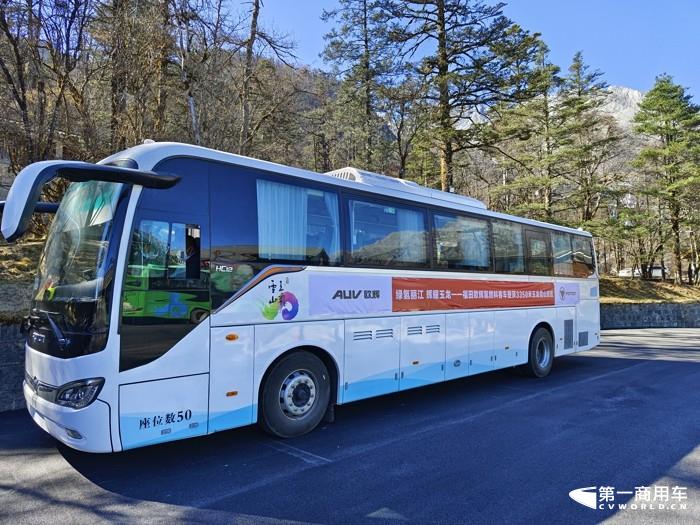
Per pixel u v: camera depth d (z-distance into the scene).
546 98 29.41
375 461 4.86
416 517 3.69
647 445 5.44
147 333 4.12
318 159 23.69
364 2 20.53
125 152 4.52
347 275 5.90
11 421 6.04
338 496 4.04
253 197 5.05
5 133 11.03
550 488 4.26
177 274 4.36
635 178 35.47
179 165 4.55
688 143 32.53
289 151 20.22
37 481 4.28
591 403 7.47
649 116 34.22
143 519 3.62
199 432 4.43
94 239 4.20
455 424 6.24
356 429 5.96
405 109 19.38
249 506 3.84
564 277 10.50
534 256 9.56
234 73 15.99
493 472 4.61
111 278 3.98
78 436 3.86
